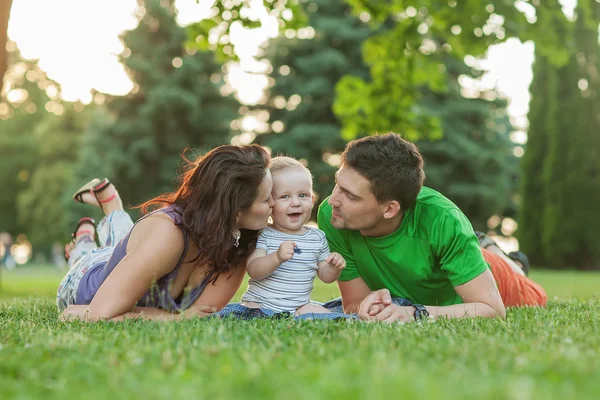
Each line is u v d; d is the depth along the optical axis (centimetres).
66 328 277
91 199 486
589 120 2483
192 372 170
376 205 338
